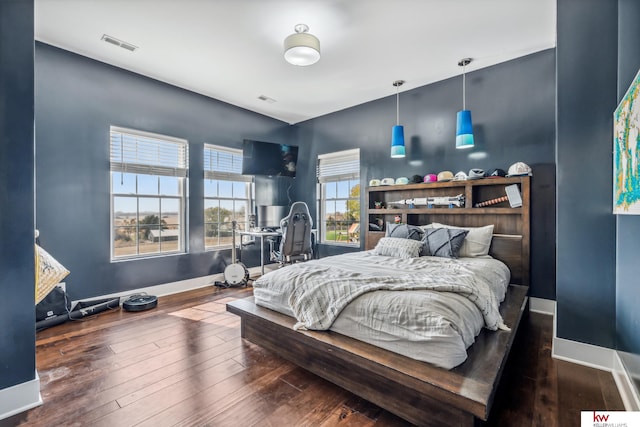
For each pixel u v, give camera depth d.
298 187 5.58
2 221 1.61
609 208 2.00
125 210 3.58
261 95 4.34
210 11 2.48
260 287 2.42
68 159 3.11
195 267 4.19
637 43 1.62
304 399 1.70
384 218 4.29
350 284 1.94
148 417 1.55
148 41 2.93
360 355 1.57
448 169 3.81
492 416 1.54
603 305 2.02
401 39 2.91
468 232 3.28
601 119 2.01
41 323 2.69
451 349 1.41
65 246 3.08
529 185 3.13
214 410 1.61
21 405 1.61
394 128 3.94
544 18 2.59
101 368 2.04
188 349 2.32
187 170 4.12
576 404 1.64
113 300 3.32
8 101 1.63
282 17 2.56
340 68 3.51
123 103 3.51
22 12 1.68
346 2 2.38
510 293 2.80
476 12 2.51
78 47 3.04
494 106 3.46
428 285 1.79
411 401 1.45
